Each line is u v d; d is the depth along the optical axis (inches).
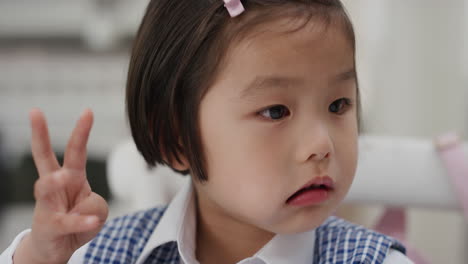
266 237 22.3
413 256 29.6
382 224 30.2
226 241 22.7
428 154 29.0
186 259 22.4
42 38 80.7
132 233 24.5
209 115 19.5
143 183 30.0
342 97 19.4
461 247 49.8
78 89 80.1
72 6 79.3
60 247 18.6
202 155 20.1
